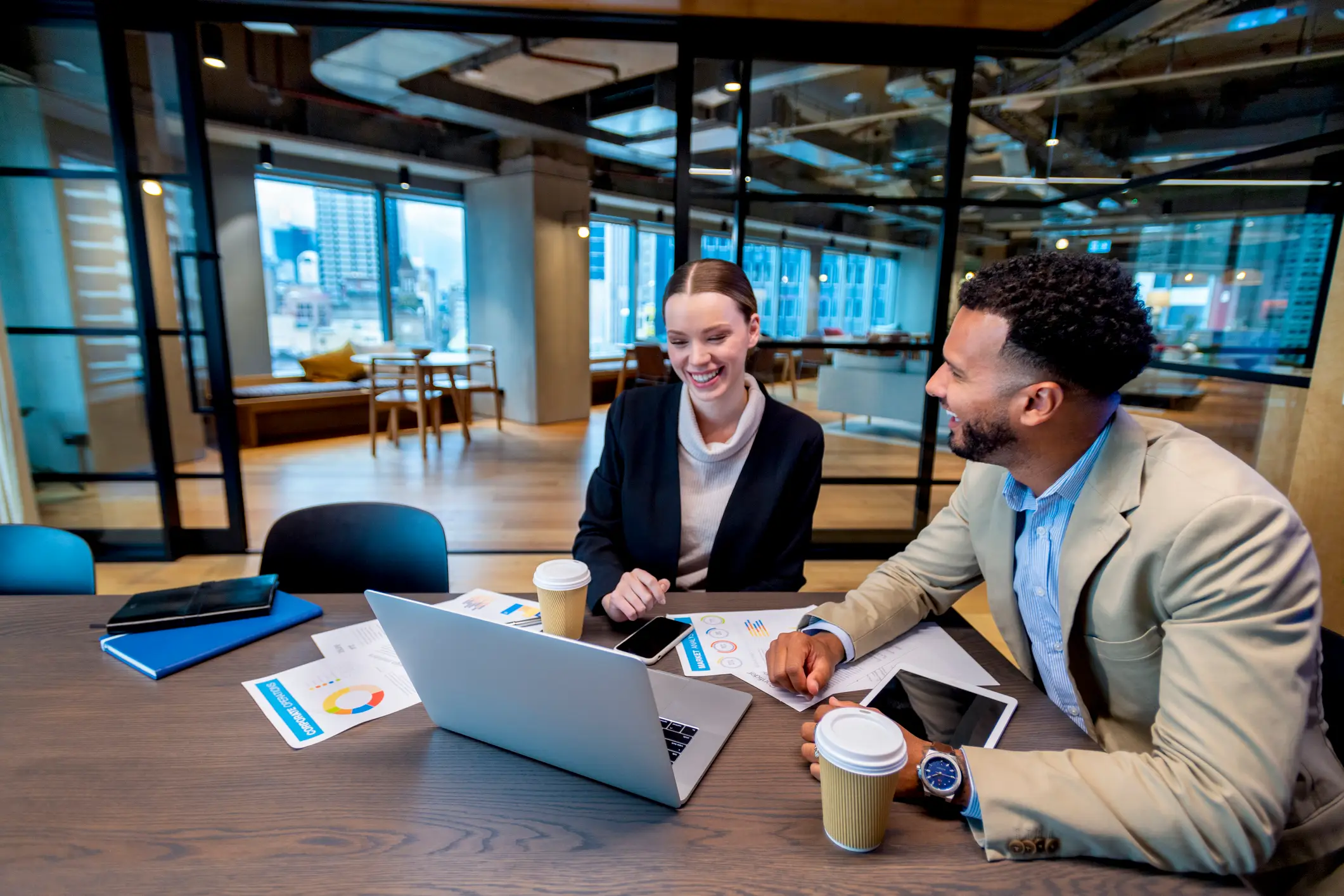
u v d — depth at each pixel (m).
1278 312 2.52
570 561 1.05
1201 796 0.64
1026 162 4.52
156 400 3.20
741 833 0.69
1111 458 0.83
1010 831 0.67
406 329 7.61
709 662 1.03
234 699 0.92
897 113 3.25
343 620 1.16
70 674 0.97
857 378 3.81
